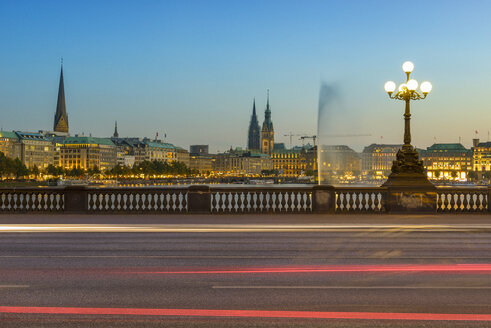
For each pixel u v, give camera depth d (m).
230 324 9.49
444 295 11.47
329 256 16.44
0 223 25.52
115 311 10.27
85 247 18.34
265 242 19.53
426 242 19.52
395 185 29.14
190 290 11.91
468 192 29.02
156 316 9.95
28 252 17.25
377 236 21.22
